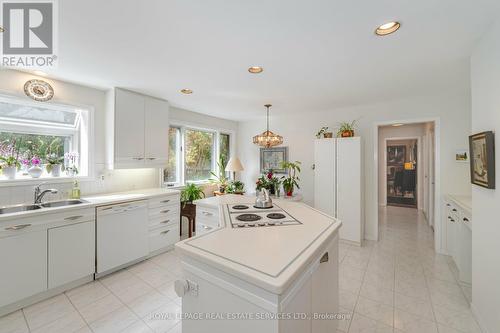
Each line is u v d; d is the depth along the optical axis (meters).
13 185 2.31
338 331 1.73
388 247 3.40
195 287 1.14
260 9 1.39
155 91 3.05
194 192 3.75
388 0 1.31
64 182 2.68
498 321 1.50
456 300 2.10
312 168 4.32
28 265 1.97
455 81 2.62
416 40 1.74
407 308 2.00
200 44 1.82
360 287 2.33
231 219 1.74
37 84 2.45
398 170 6.63
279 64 2.19
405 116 3.40
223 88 2.91
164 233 3.15
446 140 3.14
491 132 1.52
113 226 2.55
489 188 1.55
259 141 3.66
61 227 2.16
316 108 3.97
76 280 2.30
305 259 1.04
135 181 3.42
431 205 4.35
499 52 1.44
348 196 3.55
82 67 2.26
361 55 2.00
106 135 2.99
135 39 1.74
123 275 2.55
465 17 1.46
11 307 1.92
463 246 2.38
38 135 2.61
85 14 1.43
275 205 2.26
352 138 3.51
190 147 4.41
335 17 1.47
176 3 1.33
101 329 1.75
